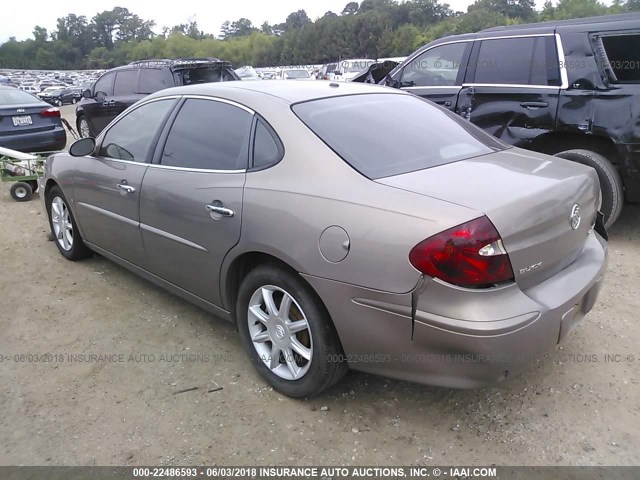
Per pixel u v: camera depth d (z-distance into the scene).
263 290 2.95
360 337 2.55
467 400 2.94
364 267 2.44
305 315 2.74
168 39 114.25
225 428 2.77
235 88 3.40
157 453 2.61
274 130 2.99
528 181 2.64
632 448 2.58
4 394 3.06
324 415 2.85
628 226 5.70
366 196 2.53
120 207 3.89
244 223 2.91
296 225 2.67
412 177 2.65
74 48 140.38
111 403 2.98
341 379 3.10
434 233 2.28
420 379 2.50
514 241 2.35
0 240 5.64
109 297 4.23
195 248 3.28
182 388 3.10
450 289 2.28
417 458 2.55
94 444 2.68
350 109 3.21
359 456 2.57
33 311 4.04
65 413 2.90
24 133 8.80
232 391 3.06
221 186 3.08
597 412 2.82
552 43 5.35
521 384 3.06
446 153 3.04
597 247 3.03
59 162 4.71
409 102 3.59
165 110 3.73
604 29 5.06
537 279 2.54
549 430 2.71
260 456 2.58
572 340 3.48
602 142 5.18
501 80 5.71
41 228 6.03
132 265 4.05
